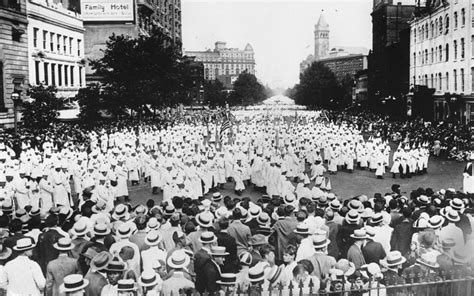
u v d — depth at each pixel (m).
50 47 54.59
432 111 59.69
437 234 10.38
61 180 21.73
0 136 33.41
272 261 9.49
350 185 28.39
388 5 84.25
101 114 55.50
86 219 11.31
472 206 13.73
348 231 11.25
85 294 8.45
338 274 8.24
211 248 9.41
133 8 76.19
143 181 30.36
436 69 59.09
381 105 78.31
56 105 40.62
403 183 28.92
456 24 52.78
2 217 12.00
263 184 26.78
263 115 88.56
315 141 36.81
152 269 8.58
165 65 61.00
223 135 48.88
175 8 120.94
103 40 76.50
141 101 56.41
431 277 8.24
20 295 9.01
